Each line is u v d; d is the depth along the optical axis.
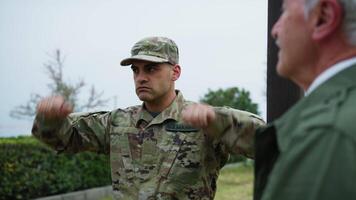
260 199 1.13
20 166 7.01
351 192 0.81
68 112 2.11
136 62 2.28
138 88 2.29
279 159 0.96
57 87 11.87
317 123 0.90
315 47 1.08
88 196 8.14
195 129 2.20
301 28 1.09
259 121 1.91
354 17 1.00
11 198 6.93
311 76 1.11
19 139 7.44
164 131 2.24
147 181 2.23
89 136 2.33
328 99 0.97
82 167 8.25
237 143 1.90
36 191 7.30
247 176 11.67
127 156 2.29
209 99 15.70
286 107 2.00
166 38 2.36
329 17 1.02
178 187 2.18
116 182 2.31
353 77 0.99
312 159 0.87
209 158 2.20
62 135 2.18
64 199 7.63
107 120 2.40
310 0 1.05
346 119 0.87
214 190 2.29
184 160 2.19
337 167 0.83
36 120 2.13
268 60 2.04
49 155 7.51
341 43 1.03
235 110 1.94
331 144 0.85
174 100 2.32
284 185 0.90
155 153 2.24
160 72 2.27
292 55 1.12
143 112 2.32
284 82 2.00
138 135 2.29
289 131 1.00
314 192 0.84
